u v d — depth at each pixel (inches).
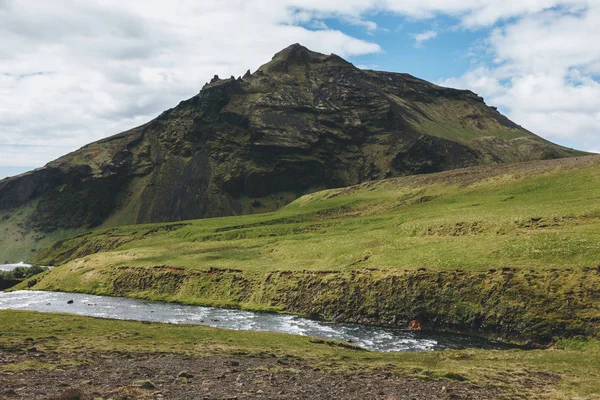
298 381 1085.8
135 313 2974.9
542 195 4608.8
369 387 1042.1
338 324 2605.8
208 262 4212.6
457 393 1010.1
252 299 3284.9
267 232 5994.1
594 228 2768.2
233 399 873.5
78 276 4608.8
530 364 1419.8
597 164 5187.0
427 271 2691.9
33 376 1008.9
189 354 1417.3
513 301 2213.3
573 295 2059.5
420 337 2233.0
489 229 3457.2
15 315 2142.0
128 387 912.9
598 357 1501.0
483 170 7204.7
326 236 4817.9
